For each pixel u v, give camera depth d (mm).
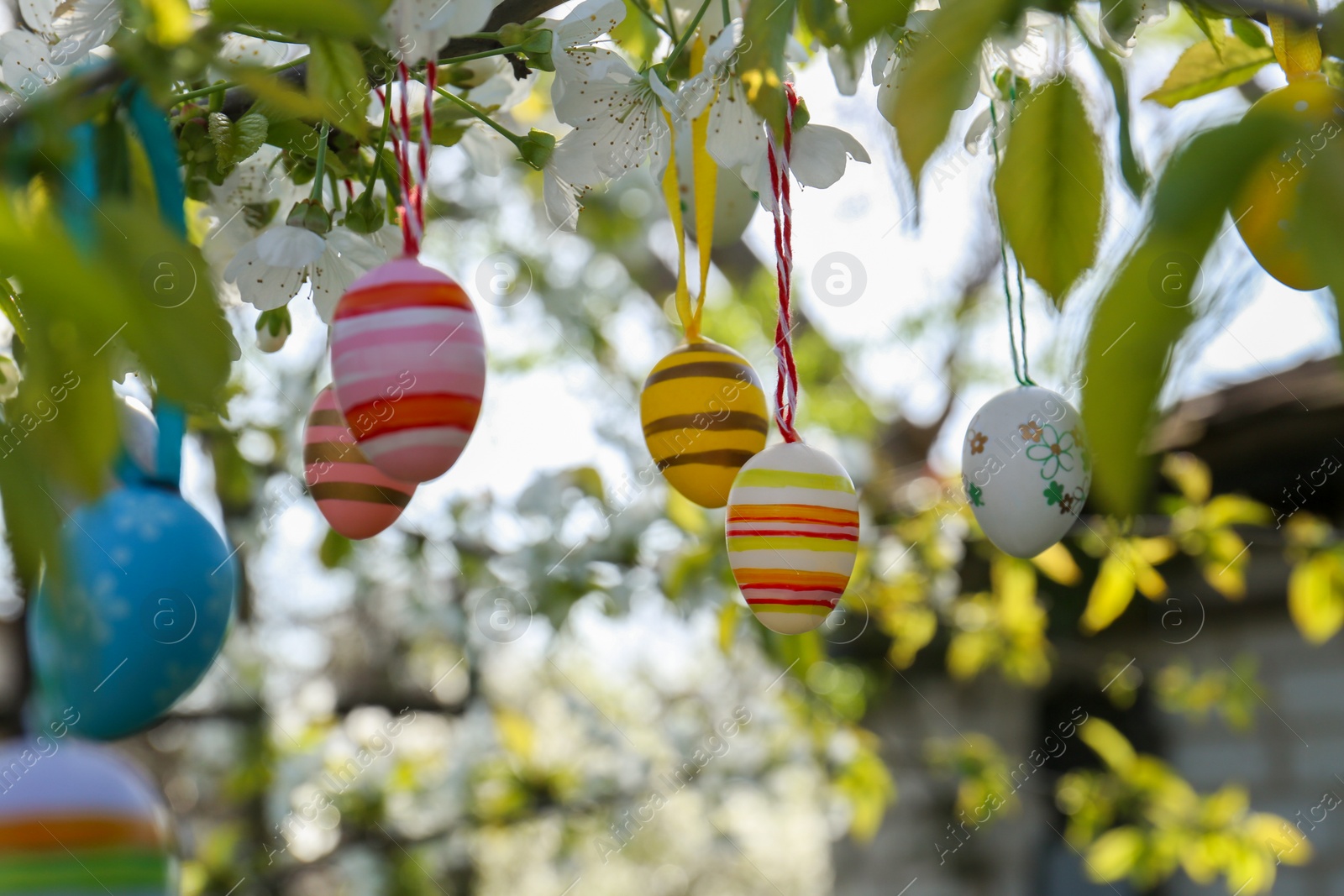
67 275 435
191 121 824
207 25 662
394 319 748
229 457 1365
